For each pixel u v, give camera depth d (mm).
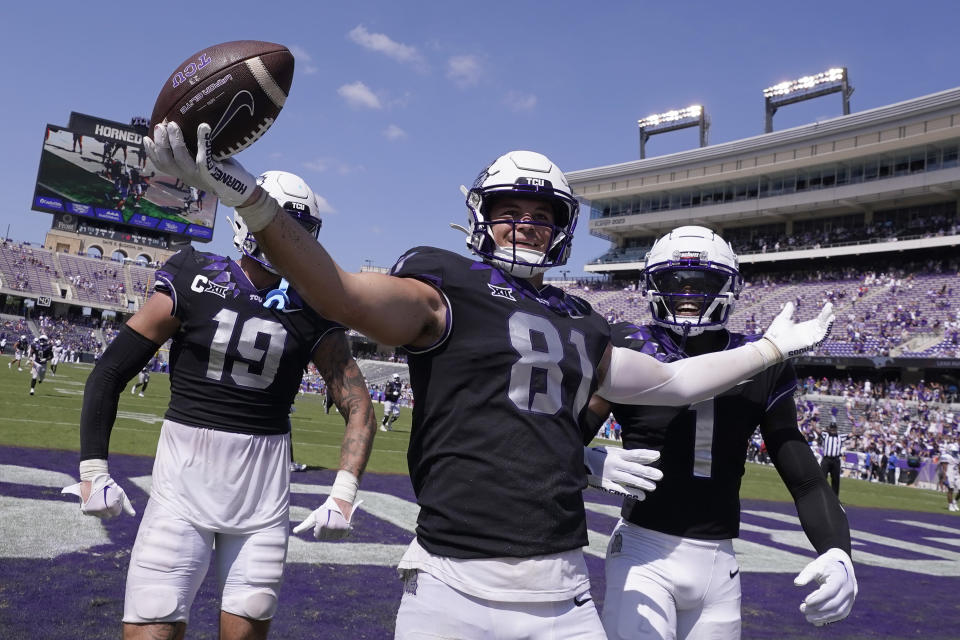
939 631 4773
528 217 1822
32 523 4836
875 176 35594
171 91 1515
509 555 1562
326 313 1429
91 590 3662
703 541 2273
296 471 8703
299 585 4277
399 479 9547
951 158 33094
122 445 8867
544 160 1853
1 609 3273
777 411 2369
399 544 5625
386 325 1508
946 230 33500
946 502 16641
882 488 19062
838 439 11102
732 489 2344
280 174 2691
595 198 47250
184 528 2299
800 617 4801
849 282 35750
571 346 1743
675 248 2490
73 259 49750
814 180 38000
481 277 1715
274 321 2438
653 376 1944
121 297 49781
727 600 2293
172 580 2260
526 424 1626
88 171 47750
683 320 2498
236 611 2340
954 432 24188
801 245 38844
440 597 1578
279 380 2463
